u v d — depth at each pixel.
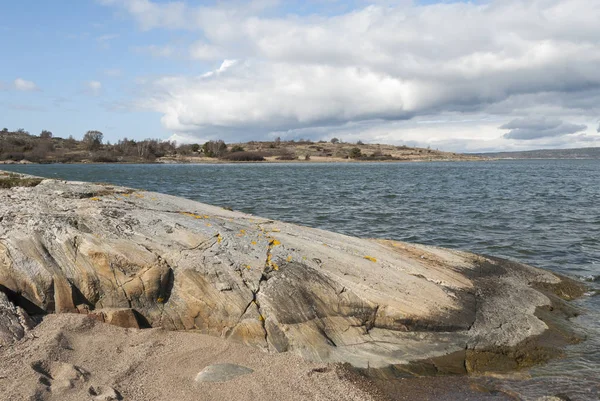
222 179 55.72
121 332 7.73
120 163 129.75
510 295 9.88
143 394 6.09
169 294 8.09
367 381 6.84
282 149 175.38
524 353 7.79
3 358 6.42
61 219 8.80
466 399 6.45
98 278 8.09
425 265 10.39
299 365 7.02
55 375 6.22
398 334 7.98
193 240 8.77
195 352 7.25
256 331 7.51
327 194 35.88
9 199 9.84
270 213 24.22
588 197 34.03
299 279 8.20
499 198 33.31
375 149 199.75
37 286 7.91
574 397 6.47
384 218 22.95
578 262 14.12
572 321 9.29
